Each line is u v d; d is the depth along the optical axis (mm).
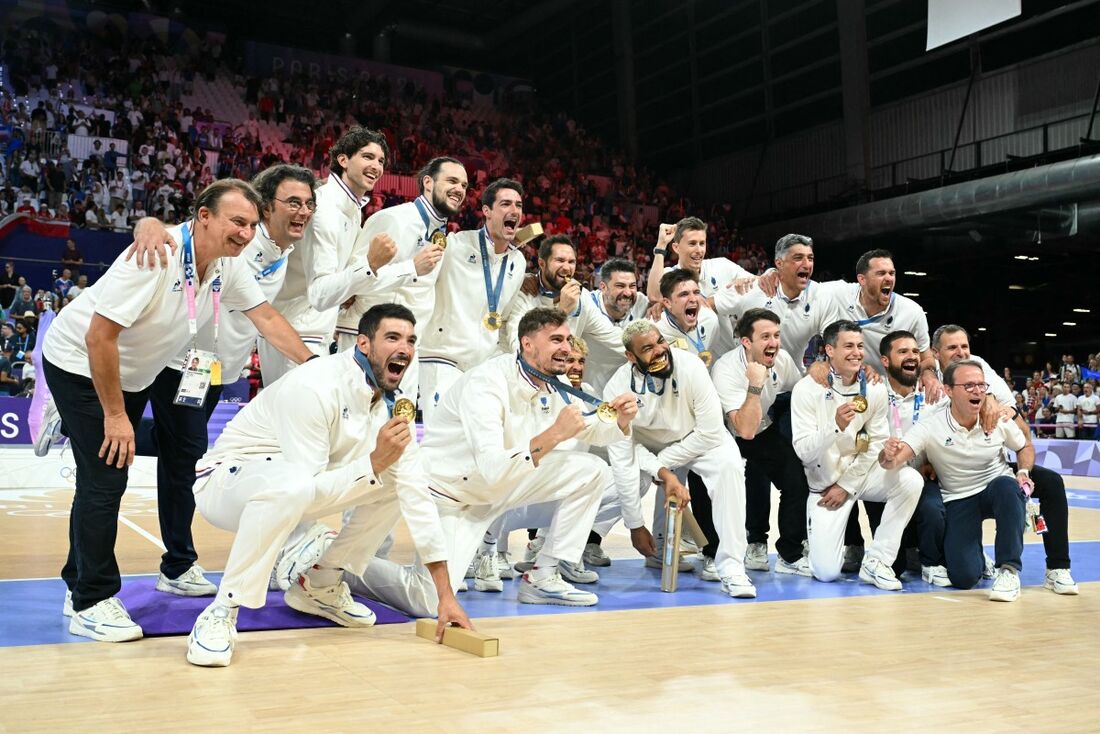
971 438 4707
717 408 4602
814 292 5668
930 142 18891
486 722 2318
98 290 3154
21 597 3756
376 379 3236
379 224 4660
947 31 16547
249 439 3373
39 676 2646
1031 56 17125
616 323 5496
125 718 2279
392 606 3854
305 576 3531
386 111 22344
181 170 17609
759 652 3168
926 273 19953
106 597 3146
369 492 3141
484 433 3744
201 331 3719
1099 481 13133
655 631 3494
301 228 3977
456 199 4703
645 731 2283
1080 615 4020
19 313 13117
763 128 22297
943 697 2650
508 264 4863
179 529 3822
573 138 24359
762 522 5355
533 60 28172
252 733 2189
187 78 20859
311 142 20547
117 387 2971
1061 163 14289
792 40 21266
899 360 5141
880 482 4855
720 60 23125
